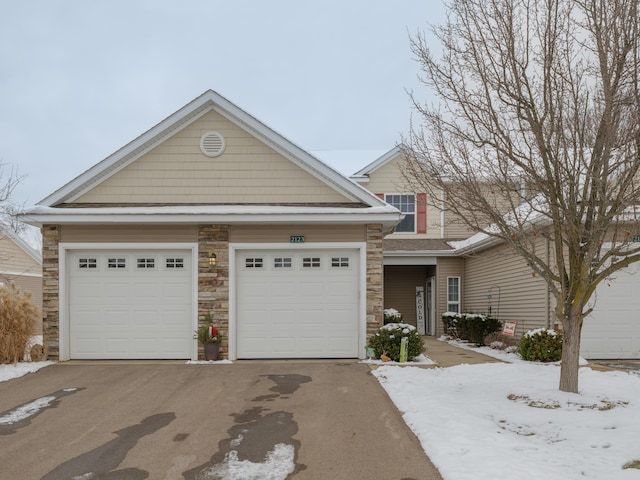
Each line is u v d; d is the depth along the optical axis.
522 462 4.98
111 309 11.84
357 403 7.57
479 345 15.15
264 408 7.37
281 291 11.91
